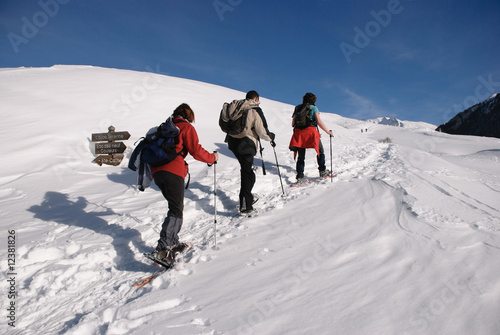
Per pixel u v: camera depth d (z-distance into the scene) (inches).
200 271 104.6
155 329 74.2
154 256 104.0
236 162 276.1
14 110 439.5
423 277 84.4
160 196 198.5
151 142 115.3
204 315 78.6
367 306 75.1
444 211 130.2
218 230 141.4
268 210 160.1
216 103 594.9
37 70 794.8
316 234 123.1
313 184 197.3
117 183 248.1
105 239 134.6
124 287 99.8
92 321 80.5
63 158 313.3
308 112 199.3
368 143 407.5
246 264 105.0
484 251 94.3
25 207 191.0
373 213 137.1
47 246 124.3
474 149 1106.7
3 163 291.0
